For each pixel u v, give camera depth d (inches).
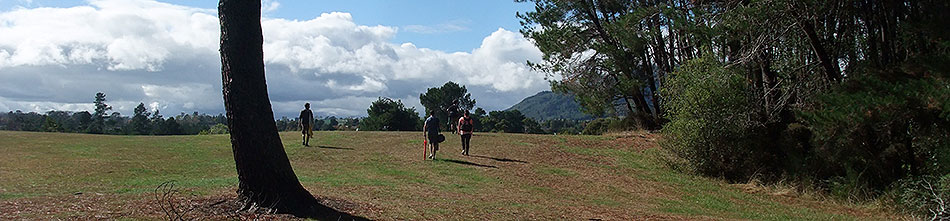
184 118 5206.7
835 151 575.8
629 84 1056.2
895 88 493.4
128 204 308.2
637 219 402.6
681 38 890.7
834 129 541.3
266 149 306.8
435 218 343.0
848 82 560.4
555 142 956.0
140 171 547.5
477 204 421.4
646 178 664.4
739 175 675.4
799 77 689.6
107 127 3784.5
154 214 283.6
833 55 677.3
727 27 647.8
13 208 288.8
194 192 371.6
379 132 1109.7
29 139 788.0
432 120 708.7
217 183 448.1
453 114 1122.0
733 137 676.1
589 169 707.4
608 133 1150.3
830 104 543.5
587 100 1137.4
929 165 508.4
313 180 508.4
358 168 628.4
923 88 476.4
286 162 316.8
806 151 645.3
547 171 666.8
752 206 531.8
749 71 724.7
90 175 501.0
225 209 300.2
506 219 362.0
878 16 613.6
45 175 482.9
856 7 621.3
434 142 709.3
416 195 453.1
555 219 376.5
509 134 1103.0
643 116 1130.0
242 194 309.3
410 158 717.3
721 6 702.5
